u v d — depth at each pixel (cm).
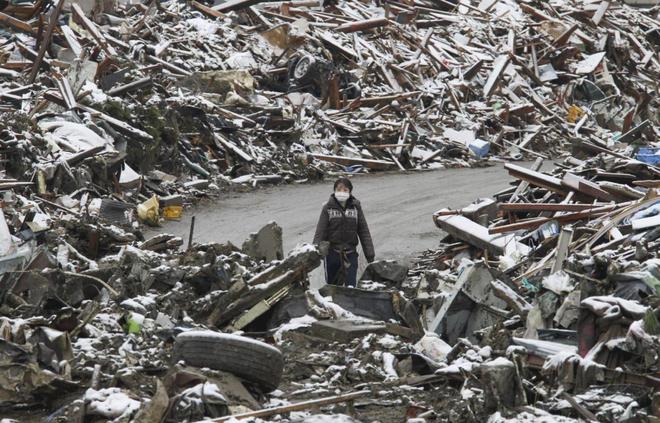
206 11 9931
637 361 1959
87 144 5172
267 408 1877
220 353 1944
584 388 1952
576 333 2236
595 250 3247
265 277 2705
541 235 3647
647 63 13312
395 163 7506
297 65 8638
